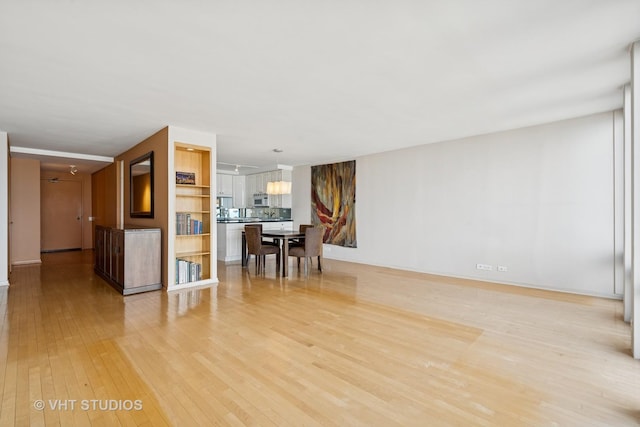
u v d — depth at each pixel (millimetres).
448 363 2438
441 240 5727
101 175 8383
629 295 3277
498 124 4586
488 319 3410
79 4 1821
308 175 8297
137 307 3785
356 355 2562
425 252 5953
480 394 2027
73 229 9258
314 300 4109
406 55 2506
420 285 4949
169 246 4543
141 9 1883
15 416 1785
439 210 5746
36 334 2961
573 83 3086
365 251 6969
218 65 2652
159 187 4754
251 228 5957
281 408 1877
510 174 4906
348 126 4641
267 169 8797
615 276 4109
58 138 5207
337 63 2635
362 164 7016
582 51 2465
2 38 2188
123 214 6566
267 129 4770
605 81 3041
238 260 7398
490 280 5137
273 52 2443
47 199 8859
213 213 5047
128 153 6141
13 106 3615
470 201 5348
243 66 2678
